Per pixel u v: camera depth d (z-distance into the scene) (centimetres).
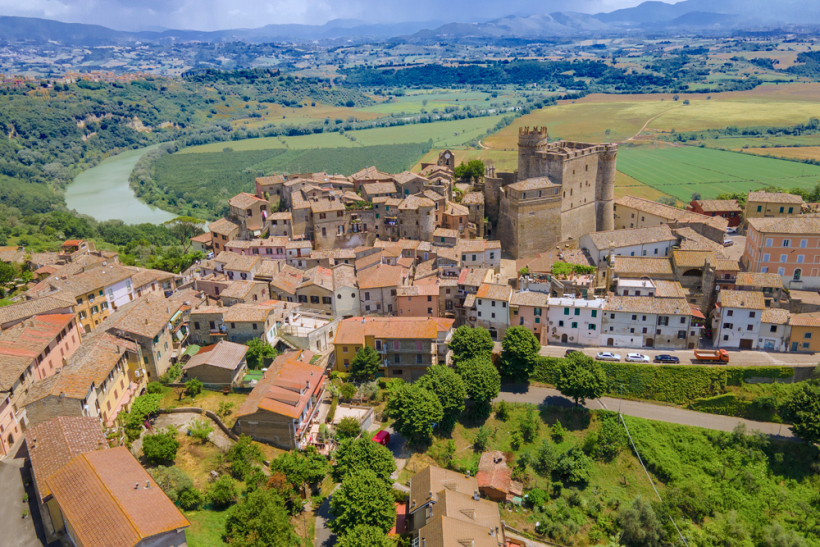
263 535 7706
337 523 8431
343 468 9338
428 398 10869
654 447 11381
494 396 11894
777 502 10494
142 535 6359
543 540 9500
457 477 9631
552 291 14388
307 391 10606
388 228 17900
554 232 17512
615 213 19400
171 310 12550
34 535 7481
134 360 10925
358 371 12269
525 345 12606
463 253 15912
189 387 10925
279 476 8875
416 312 14350
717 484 10856
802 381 12000
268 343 12650
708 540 9819
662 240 15838
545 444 11119
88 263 15912
